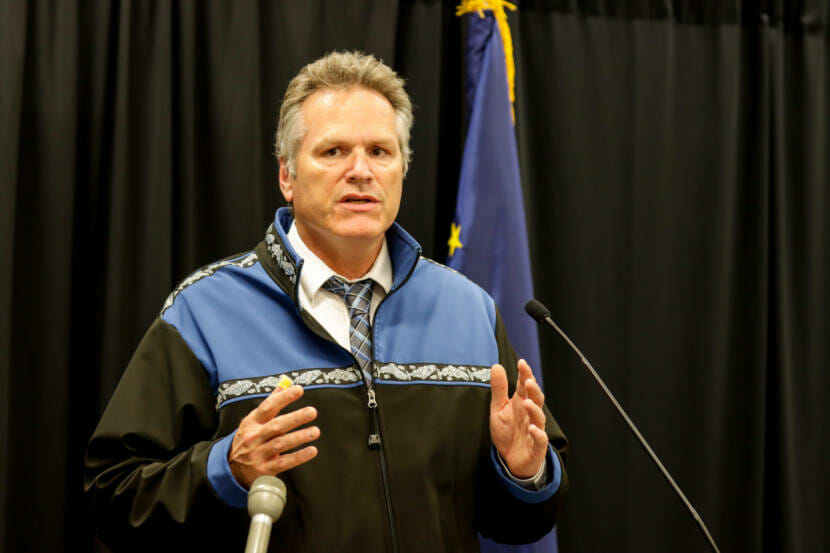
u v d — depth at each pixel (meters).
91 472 1.81
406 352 1.95
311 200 1.95
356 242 1.95
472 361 2.00
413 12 3.28
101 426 1.82
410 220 3.18
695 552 3.34
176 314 1.92
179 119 3.00
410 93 3.25
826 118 3.69
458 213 2.96
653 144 3.48
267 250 2.04
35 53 2.86
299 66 3.13
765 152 3.56
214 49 3.05
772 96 3.61
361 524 1.75
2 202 2.72
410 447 1.84
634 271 3.42
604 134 3.46
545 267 3.40
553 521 1.94
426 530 1.79
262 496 1.25
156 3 2.99
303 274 1.99
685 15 3.59
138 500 1.72
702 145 3.54
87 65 2.95
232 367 1.85
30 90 2.86
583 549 3.26
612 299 3.40
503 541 2.04
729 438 3.46
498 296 2.91
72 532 2.81
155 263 2.87
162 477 1.71
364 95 1.99
